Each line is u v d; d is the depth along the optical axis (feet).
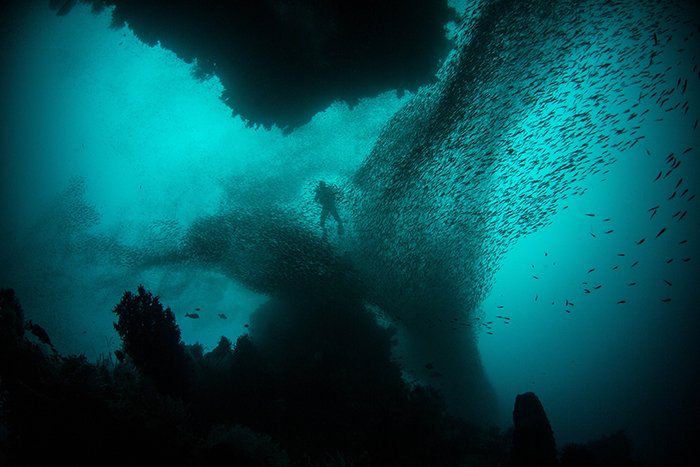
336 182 37.70
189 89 47.78
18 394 12.80
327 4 28.17
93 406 13.03
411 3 30.35
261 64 31.14
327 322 32.76
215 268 40.78
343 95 34.42
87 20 54.13
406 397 23.45
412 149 37.42
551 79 38.60
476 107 37.70
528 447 19.51
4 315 16.15
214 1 28.37
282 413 23.21
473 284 39.27
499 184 38.19
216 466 13.46
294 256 36.06
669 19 39.65
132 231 44.88
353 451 21.22
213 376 23.09
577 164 41.01
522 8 36.47
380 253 35.55
